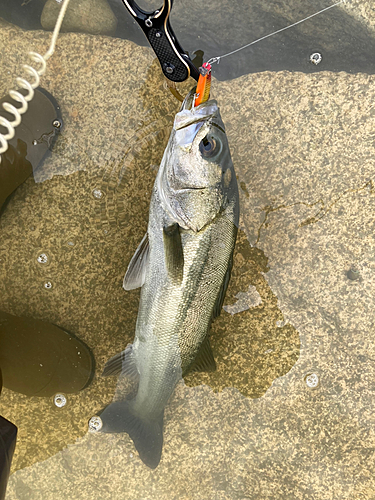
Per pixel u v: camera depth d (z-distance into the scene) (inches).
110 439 28.1
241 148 27.5
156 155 27.4
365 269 27.6
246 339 27.8
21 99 25.6
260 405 28.0
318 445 27.9
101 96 27.5
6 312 28.2
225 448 28.1
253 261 27.7
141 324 25.5
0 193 27.4
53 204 27.8
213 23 27.8
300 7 27.3
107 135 27.5
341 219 27.6
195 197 23.5
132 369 26.9
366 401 27.8
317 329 27.8
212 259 24.2
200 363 26.1
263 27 27.8
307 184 27.6
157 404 26.5
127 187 27.6
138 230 27.7
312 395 27.9
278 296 27.8
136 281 25.8
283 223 27.7
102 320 28.0
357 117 27.3
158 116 27.4
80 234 27.8
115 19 27.9
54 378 27.6
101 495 28.3
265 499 28.0
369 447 27.9
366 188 27.5
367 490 27.8
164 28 21.6
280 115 27.4
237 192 24.6
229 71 27.7
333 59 27.7
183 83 27.3
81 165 27.6
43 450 28.3
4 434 24.1
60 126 27.6
